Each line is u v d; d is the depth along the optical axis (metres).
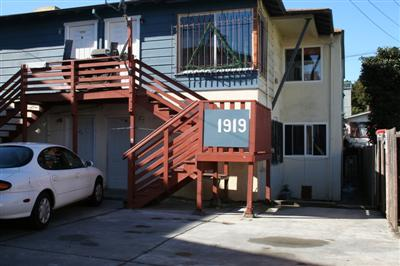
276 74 16.38
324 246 7.67
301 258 6.86
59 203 9.53
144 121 14.54
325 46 17.45
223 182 13.20
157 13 14.23
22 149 9.15
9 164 8.64
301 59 17.62
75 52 15.22
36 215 8.62
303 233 8.77
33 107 15.18
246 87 13.17
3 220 8.89
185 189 13.63
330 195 17.12
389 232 8.94
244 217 10.45
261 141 11.37
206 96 13.51
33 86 15.20
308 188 17.25
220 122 10.68
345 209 12.33
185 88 12.51
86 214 10.64
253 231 8.88
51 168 9.46
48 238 8.08
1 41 16.06
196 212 10.80
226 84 13.34
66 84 14.82
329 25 16.09
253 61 13.09
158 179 11.49
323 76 17.45
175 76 13.85
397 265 6.50
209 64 13.52
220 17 13.48
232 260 6.73
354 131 36.22
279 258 6.85
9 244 7.61
